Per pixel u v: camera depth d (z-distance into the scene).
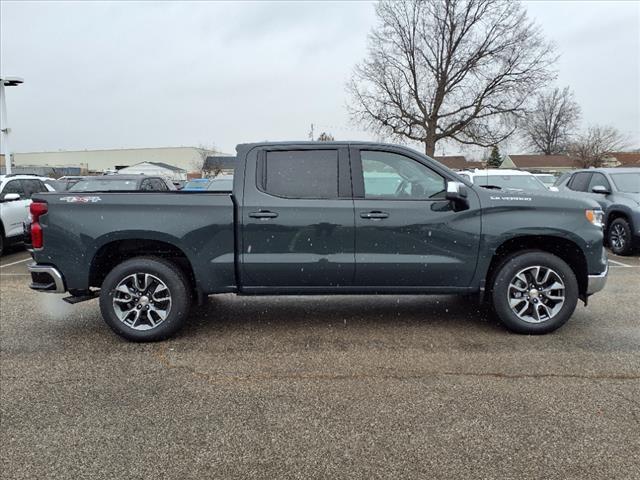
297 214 4.57
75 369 4.04
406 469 2.67
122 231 4.50
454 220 4.61
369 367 4.03
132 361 4.21
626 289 6.66
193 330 5.02
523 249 4.82
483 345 4.50
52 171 53.81
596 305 5.81
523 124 36.78
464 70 36.06
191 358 4.27
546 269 4.66
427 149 37.47
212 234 4.56
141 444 2.94
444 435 3.00
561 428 3.06
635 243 9.12
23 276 7.97
